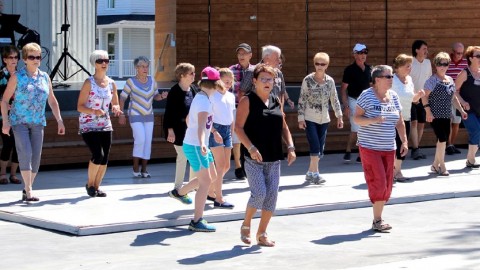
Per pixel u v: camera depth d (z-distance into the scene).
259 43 26.02
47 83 14.98
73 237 12.82
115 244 12.37
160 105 21.12
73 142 19.47
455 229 13.59
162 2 28.11
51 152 19.05
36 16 27.31
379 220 13.41
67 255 11.66
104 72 15.37
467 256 11.48
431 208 15.46
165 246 12.26
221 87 12.97
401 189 16.73
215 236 12.95
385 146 13.21
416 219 14.48
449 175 18.50
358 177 18.28
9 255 11.65
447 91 18.23
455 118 21.52
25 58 14.74
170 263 11.16
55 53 28.19
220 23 26.17
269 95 12.12
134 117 17.80
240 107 11.97
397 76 17.47
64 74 26.11
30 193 15.03
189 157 13.09
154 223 13.46
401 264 10.99
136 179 17.84
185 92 14.98
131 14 53.16
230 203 14.68
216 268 10.88
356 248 12.20
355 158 21.23
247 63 16.75
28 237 12.81
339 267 10.93
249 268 10.88
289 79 26.00
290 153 12.21
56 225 13.24
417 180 17.86
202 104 12.86
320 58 16.89
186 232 13.20
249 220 12.26
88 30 29.88
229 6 26.09
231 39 26.16
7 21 23.06
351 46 25.83
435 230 13.53
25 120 14.78
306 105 17.16
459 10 25.38
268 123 11.97
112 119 20.05
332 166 19.95
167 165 20.14
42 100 14.87
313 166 17.36
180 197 14.69
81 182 17.33
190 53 26.42
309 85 17.06
